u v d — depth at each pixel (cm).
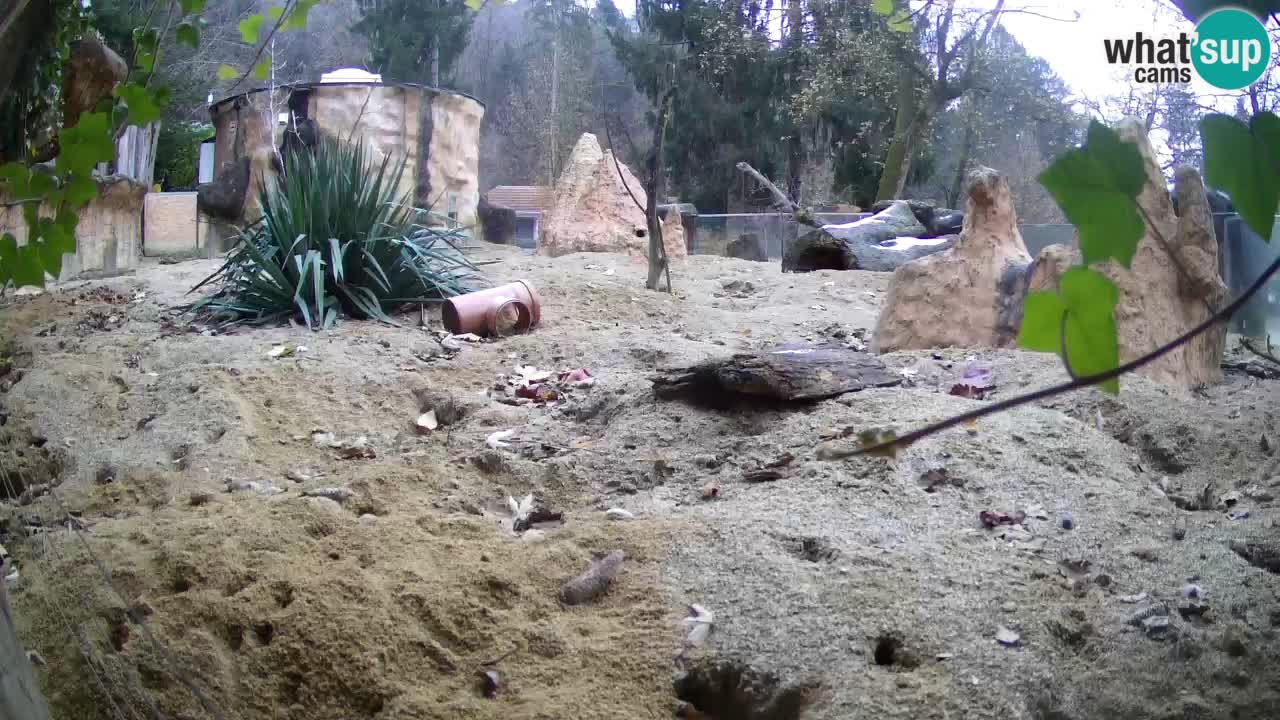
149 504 419
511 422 522
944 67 1412
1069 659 271
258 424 516
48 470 476
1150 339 541
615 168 1398
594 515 383
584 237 1342
